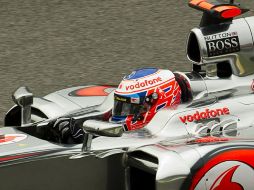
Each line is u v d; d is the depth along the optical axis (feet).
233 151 49.24
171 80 55.77
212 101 55.11
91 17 97.81
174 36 91.81
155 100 55.06
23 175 50.85
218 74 58.95
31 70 85.92
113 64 86.53
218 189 48.93
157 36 92.17
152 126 54.13
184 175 47.85
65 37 93.50
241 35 58.29
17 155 50.80
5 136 55.16
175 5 99.71
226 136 52.29
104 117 58.23
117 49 90.02
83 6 101.04
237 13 57.62
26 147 52.06
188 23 94.38
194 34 58.03
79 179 51.88
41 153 51.21
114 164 52.26
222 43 57.72
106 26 95.40
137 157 50.34
